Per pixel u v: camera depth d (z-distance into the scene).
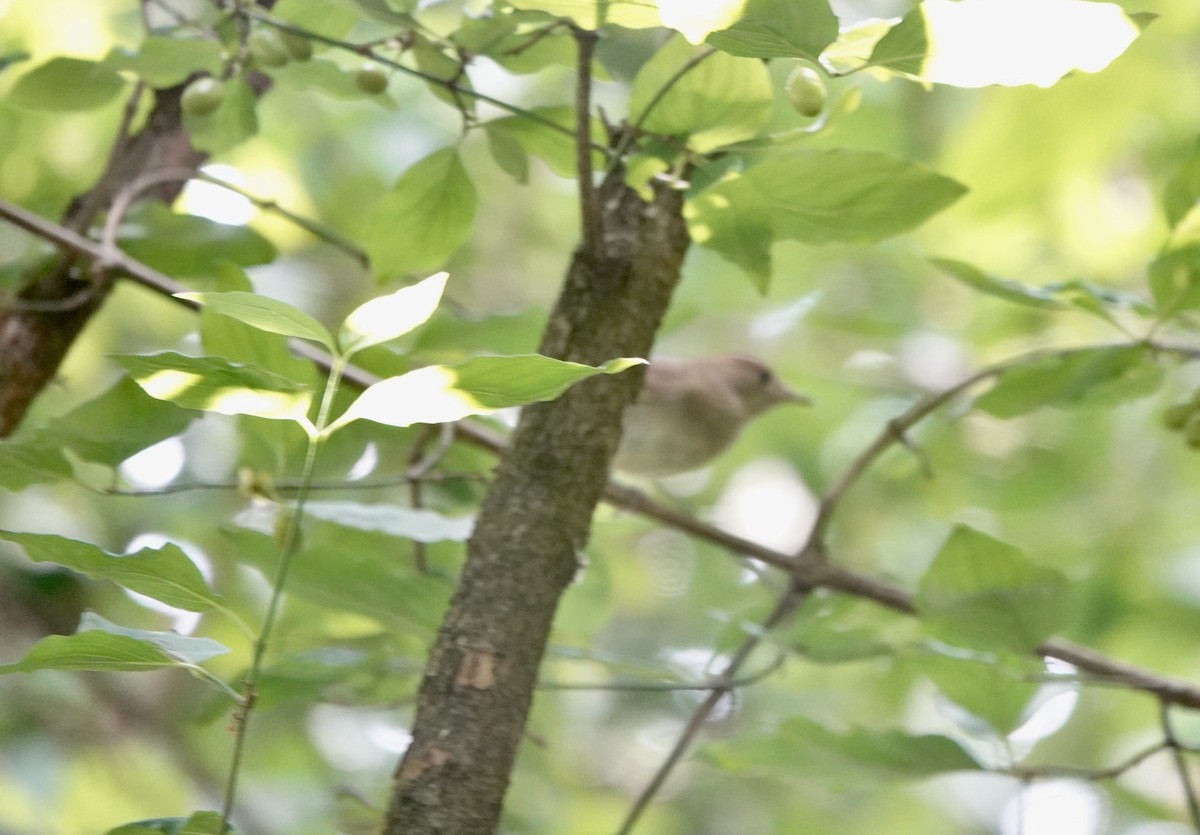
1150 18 3.85
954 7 3.87
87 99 7.07
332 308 14.18
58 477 5.72
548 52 5.96
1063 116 12.59
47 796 11.80
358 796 7.30
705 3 3.91
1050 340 12.98
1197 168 6.38
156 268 7.78
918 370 14.51
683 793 13.88
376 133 14.48
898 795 13.88
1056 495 12.91
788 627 7.52
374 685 7.18
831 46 4.31
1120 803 9.46
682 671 7.50
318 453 7.20
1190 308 6.79
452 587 6.52
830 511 8.17
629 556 14.53
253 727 12.13
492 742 4.82
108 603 10.45
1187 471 13.00
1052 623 6.20
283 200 13.66
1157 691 6.62
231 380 3.95
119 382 5.70
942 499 13.09
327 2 6.44
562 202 15.84
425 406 3.73
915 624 7.79
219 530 6.73
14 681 11.91
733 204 4.97
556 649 6.91
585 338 5.36
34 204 10.09
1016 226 13.71
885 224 5.20
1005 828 13.66
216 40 6.71
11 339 7.52
